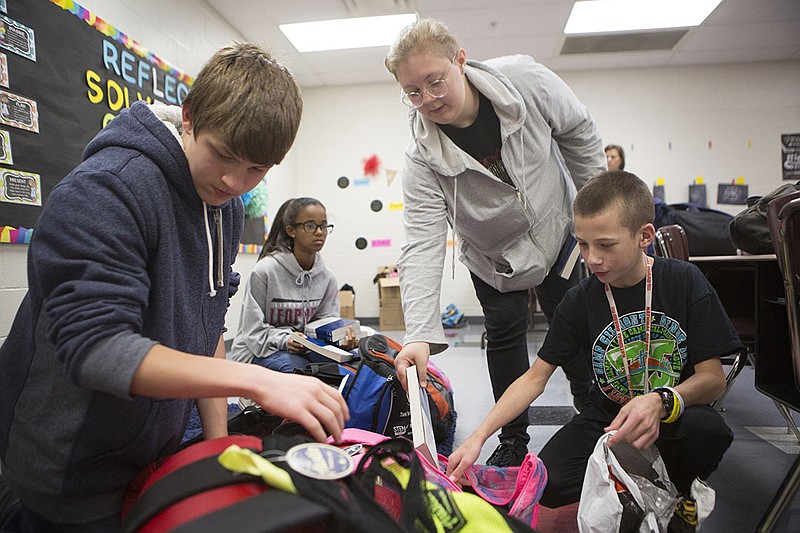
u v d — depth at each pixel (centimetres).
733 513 120
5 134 182
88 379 58
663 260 110
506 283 148
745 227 173
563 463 108
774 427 182
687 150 492
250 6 372
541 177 143
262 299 198
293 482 51
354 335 192
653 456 96
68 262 61
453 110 126
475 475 99
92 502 74
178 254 77
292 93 72
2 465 75
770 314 125
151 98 278
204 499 51
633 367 108
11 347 74
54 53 206
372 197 529
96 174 66
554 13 385
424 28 119
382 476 64
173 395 59
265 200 443
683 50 452
